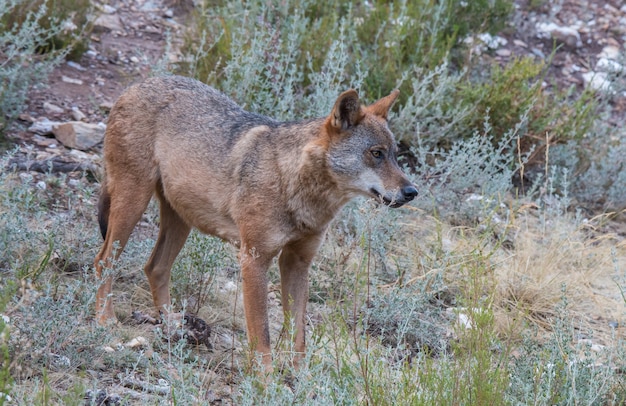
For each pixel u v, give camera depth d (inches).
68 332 316.2
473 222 555.2
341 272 450.6
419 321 410.0
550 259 500.1
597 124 705.0
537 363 334.0
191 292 414.6
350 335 381.7
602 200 645.9
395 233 496.1
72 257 406.0
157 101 385.7
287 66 553.3
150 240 423.8
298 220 354.0
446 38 711.7
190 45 649.0
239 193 356.8
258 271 350.0
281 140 356.5
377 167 358.9
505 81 644.1
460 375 301.1
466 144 557.3
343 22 633.0
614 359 395.2
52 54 595.8
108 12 748.0
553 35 828.0
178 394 293.3
